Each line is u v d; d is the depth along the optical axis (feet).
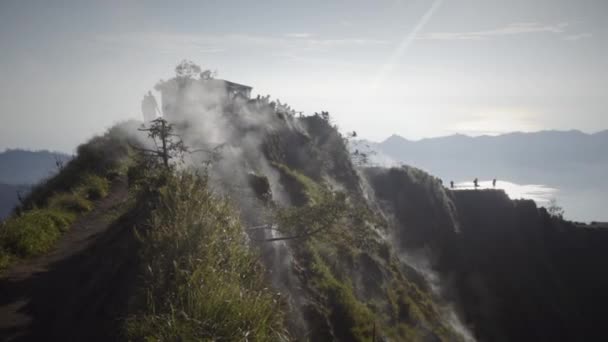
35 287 28.40
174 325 19.43
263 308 22.86
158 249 26.30
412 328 65.26
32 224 37.68
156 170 39.60
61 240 38.91
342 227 47.85
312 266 49.65
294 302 38.81
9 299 26.66
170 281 23.12
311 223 45.88
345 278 56.70
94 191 54.13
